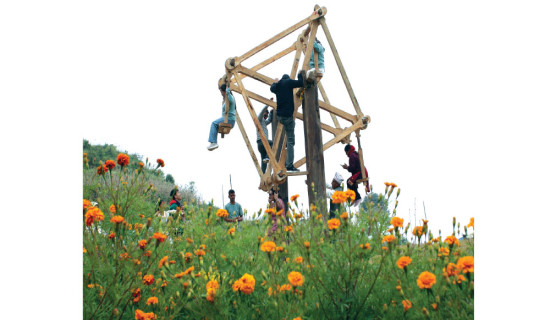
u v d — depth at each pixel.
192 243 3.08
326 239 2.79
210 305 2.37
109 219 2.91
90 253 2.51
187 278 2.48
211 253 3.01
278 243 2.83
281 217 2.87
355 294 2.56
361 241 2.54
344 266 2.60
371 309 2.56
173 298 2.54
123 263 2.52
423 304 2.40
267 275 2.59
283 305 2.35
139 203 3.11
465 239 2.83
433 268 2.58
